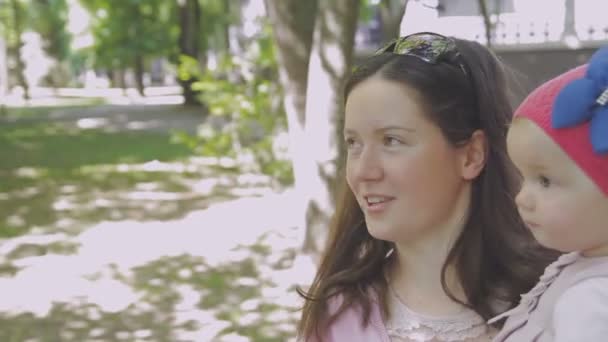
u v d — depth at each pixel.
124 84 36.56
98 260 7.28
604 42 10.09
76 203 10.12
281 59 6.24
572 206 1.13
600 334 1.11
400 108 1.43
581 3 10.54
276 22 6.18
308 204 6.01
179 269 6.93
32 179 12.09
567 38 10.42
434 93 1.44
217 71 9.74
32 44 40.12
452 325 1.54
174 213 9.35
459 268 1.56
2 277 6.75
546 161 1.14
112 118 23.17
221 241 7.89
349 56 5.55
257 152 10.13
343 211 1.73
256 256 7.27
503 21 11.14
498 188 1.55
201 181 11.53
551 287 1.28
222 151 10.64
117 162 13.88
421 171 1.44
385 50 1.57
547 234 1.17
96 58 31.28
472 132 1.50
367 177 1.46
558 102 1.12
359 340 1.58
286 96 6.28
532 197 1.17
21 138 18.14
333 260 1.72
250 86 9.52
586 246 1.16
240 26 18.77
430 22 11.49
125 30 28.94
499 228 1.55
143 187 11.23
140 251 7.59
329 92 5.62
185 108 26.12
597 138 1.08
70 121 22.44
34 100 32.88
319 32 5.57
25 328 5.50
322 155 5.79
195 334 5.34
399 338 1.56
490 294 1.56
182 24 25.50
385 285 1.63
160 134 18.47
